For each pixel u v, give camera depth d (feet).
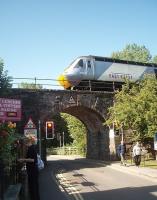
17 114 36.86
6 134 31.50
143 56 268.41
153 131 103.30
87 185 62.90
